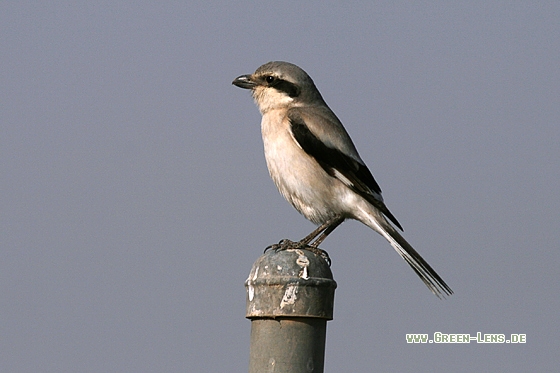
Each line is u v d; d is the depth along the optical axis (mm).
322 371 7445
